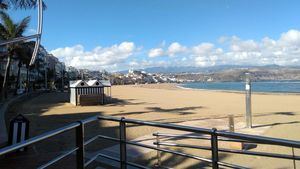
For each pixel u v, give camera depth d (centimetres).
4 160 770
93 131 1291
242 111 2170
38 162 754
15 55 4394
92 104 2906
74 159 759
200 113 2067
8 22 3875
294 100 3288
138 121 414
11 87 7562
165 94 5197
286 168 762
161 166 755
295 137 1180
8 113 2214
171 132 1184
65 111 2373
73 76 14725
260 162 814
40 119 1866
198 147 530
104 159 761
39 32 662
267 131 1321
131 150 912
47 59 12656
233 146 921
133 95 4900
